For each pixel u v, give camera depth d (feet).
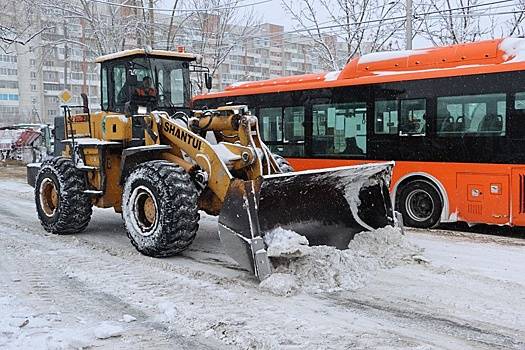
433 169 31.55
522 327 15.58
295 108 38.65
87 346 14.38
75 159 28.50
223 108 24.75
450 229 31.78
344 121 35.86
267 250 19.33
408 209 32.91
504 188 29.04
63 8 77.46
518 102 28.53
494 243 27.09
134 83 26.58
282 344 14.32
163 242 22.81
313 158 37.50
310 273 19.47
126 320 16.22
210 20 82.79
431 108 31.63
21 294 18.80
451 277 20.38
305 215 22.06
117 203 27.68
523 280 20.04
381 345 14.29
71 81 139.03
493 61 30.32
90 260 23.45
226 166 22.44
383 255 22.30
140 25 77.92
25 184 58.08
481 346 14.28
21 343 14.35
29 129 93.09
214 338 14.92
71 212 28.55
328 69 77.15
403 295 18.38
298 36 81.41
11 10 79.25
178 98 29.09
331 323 15.87
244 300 17.87
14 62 153.48
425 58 33.01
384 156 33.73
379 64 34.94
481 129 29.81
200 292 18.80
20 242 27.25
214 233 29.09
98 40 77.05
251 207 19.65
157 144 24.80
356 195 23.52
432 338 14.80
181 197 22.67
